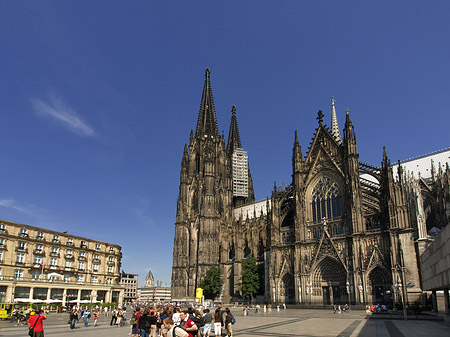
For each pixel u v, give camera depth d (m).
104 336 37.47
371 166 103.00
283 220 120.25
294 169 113.50
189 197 170.38
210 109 188.25
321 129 113.88
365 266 90.50
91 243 134.75
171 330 19.42
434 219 103.81
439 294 80.69
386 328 44.12
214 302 135.38
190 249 159.38
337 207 103.94
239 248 138.50
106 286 134.12
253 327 47.41
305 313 80.56
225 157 175.38
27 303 102.38
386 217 92.19
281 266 107.19
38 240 116.69
